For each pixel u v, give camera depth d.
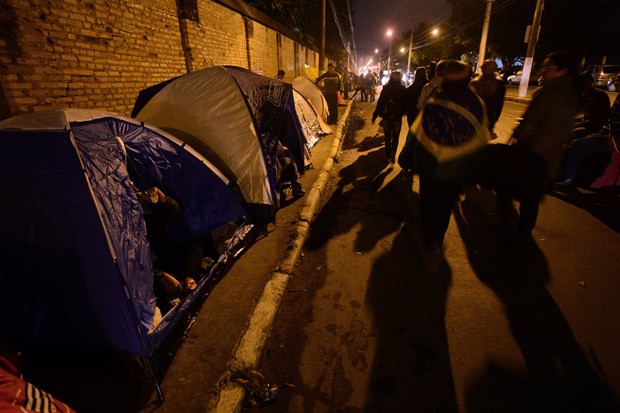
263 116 4.29
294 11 18.81
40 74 4.06
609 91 20.20
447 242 3.88
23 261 2.03
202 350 2.50
